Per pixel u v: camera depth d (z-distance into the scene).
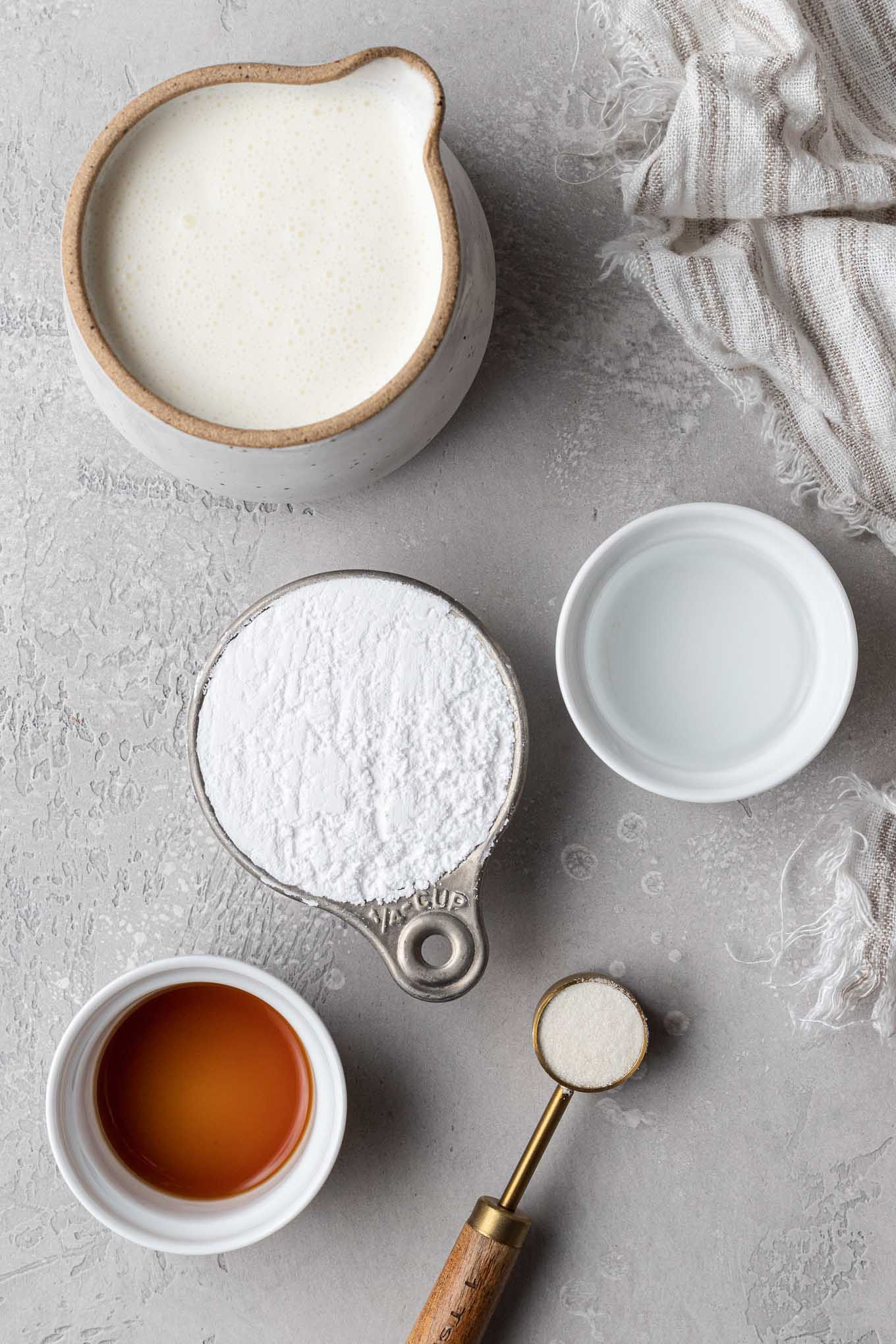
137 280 0.52
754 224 0.55
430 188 0.52
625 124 0.55
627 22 0.54
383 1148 0.57
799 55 0.53
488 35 0.56
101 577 0.57
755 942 0.56
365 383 0.52
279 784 0.54
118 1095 0.56
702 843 0.56
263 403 0.52
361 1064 0.57
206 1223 0.55
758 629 0.56
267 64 0.51
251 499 0.54
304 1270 0.57
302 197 0.52
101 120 0.56
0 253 0.57
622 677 0.56
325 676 0.54
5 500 0.57
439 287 0.52
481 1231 0.54
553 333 0.56
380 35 0.56
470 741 0.54
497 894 0.57
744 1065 0.56
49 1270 0.57
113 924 0.57
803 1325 0.56
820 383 0.54
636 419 0.56
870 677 0.56
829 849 0.56
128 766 0.57
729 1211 0.56
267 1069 0.56
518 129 0.56
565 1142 0.57
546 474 0.56
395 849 0.54
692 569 0.56
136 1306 0.57
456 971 0.54
